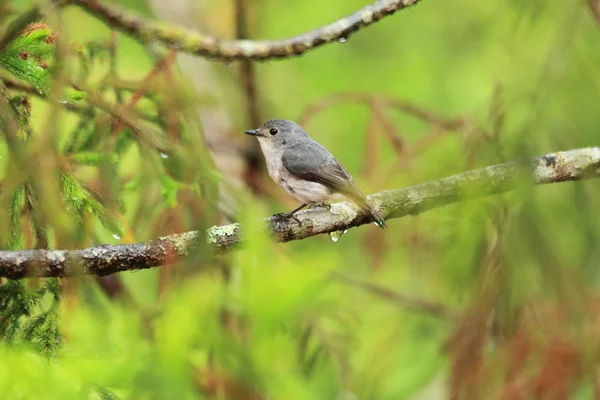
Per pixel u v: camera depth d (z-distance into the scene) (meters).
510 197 10.80
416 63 17.80
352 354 11.55
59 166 7.72
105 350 5.76
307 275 4.98
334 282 12.62
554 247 10.60
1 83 7.77
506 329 10.69
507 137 11.59
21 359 5.47
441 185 10.02
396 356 11.87
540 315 10.54
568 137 12.00
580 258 11.98
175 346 5.32
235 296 5.42
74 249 7.38
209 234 8.27
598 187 12.24
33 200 7.60
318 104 12.98
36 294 7.44
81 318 6.29
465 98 16.84
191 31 9.65
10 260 7.09
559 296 10.49
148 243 7.91
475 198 10.07
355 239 14.28
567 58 11.80
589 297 10.83
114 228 8.21
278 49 9.82
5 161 8.14
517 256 10.58
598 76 12.43
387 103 12.67
